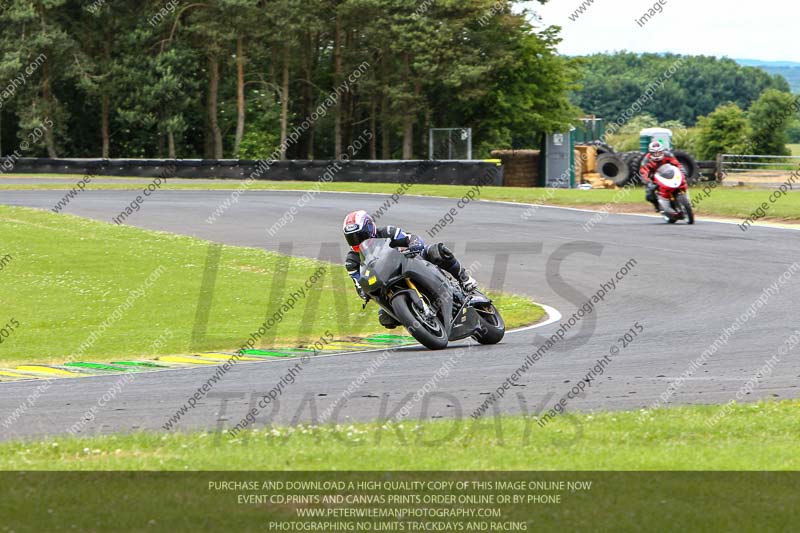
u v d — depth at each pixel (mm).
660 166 92500
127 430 27578
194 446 24328
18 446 24484
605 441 24406
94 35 197250
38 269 70562
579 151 171000
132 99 197875
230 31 190500
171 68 191875
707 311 49594
